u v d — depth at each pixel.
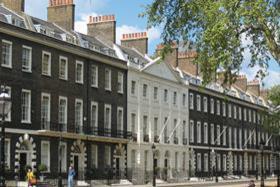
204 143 86.94
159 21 33.59
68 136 53.94
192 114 83.62
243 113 104.19
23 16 52.41
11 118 47.47
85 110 58.38
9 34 47.84
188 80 83.44
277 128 76.38
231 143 97.38
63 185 52.56
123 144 64.62
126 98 66.38
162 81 75.00
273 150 115.38
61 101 54.88
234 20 28.80
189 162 81.31
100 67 61.59
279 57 30.06
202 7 31.30
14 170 47.41
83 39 61.84
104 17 68.56
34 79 50.75
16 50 48.75
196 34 32.22
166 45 33.97
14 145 47.66
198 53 31.84
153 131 71.88
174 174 75.62
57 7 60.91
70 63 56.38
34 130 50.22
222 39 28.86
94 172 58.72
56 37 55.75
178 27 32.88
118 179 62.97
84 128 57.84
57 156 52.94
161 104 74.44
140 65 69.81
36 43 51.28
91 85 59.69
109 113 62.81
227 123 96.31
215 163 89.88
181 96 80.38
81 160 57.12
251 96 110.38
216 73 31.45
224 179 89.00
